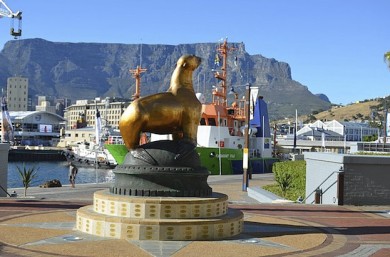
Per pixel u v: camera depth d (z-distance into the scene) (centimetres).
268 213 1989
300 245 1309
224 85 5888
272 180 4428
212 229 1348
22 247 1202
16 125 14425
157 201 1341
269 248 1253
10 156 10169
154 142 1470
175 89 1509
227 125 5847
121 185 1445
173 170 1408
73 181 3659
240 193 3200
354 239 1433
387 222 1795
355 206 2261
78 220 1434
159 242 1277
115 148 5494
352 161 2292
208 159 5341
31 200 2311
